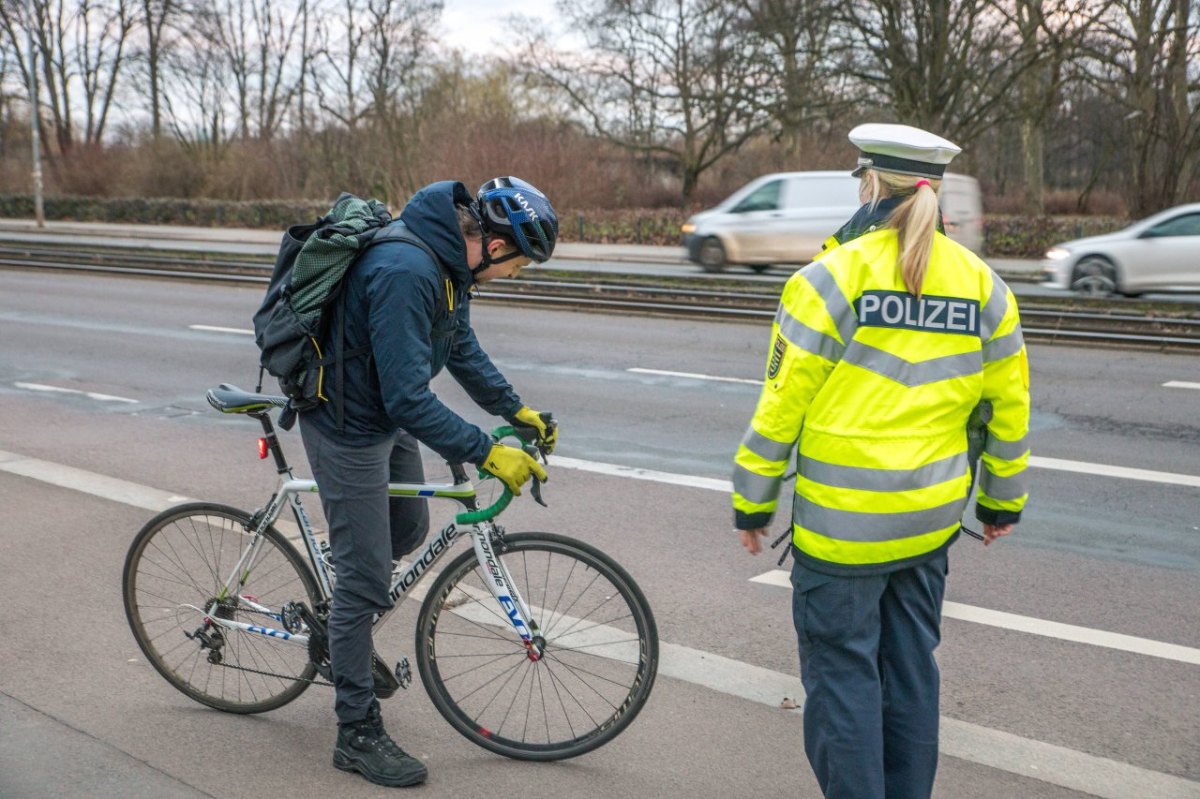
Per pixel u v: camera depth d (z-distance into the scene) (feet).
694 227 67.36
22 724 11.18
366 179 141.79
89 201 134.62
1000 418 8.44
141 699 11.84
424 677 10.88
